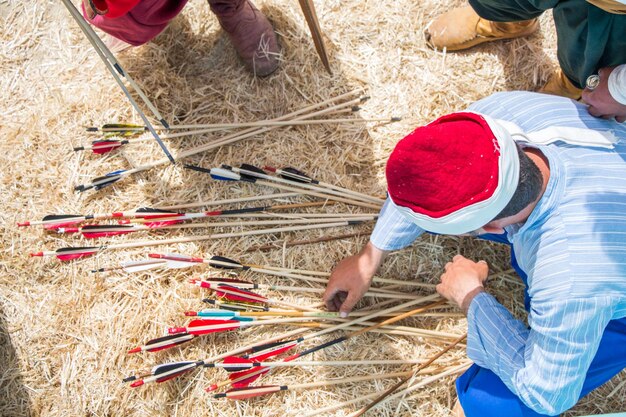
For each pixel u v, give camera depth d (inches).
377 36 100.0
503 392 71.8
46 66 97.5
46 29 99.1
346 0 100.4
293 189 91.1
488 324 69.6
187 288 88.7
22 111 95.3
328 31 99.4
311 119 95.9
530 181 52.1
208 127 93.4
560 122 63.6
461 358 87.6
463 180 47.8
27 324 87.7
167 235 91.3
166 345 83.7
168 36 98.1
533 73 98.3
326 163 94.1
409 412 86.1
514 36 97.0
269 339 86.1
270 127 94.2
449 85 97.9
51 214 91.0
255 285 87.1
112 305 88.1
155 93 95.6
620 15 63.0
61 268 89.2
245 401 85.8
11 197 91.5
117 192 92.1
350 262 84.2
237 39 92.3
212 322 84.3
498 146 48.1
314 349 85.7
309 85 97.3
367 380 86.6
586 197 56.8
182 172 93.1
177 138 94.2
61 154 93.2
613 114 63.7
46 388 86.3
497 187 47.6
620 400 88.7
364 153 95.3
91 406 85.4
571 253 56.1
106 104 95.3
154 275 89.1
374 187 94.4
